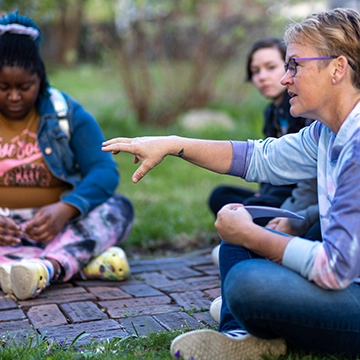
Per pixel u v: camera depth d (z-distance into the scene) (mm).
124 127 9102
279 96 3582
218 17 9219
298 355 2002
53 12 6328
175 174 6742
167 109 9555
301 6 8703
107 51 9656
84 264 3203
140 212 4977
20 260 3203
